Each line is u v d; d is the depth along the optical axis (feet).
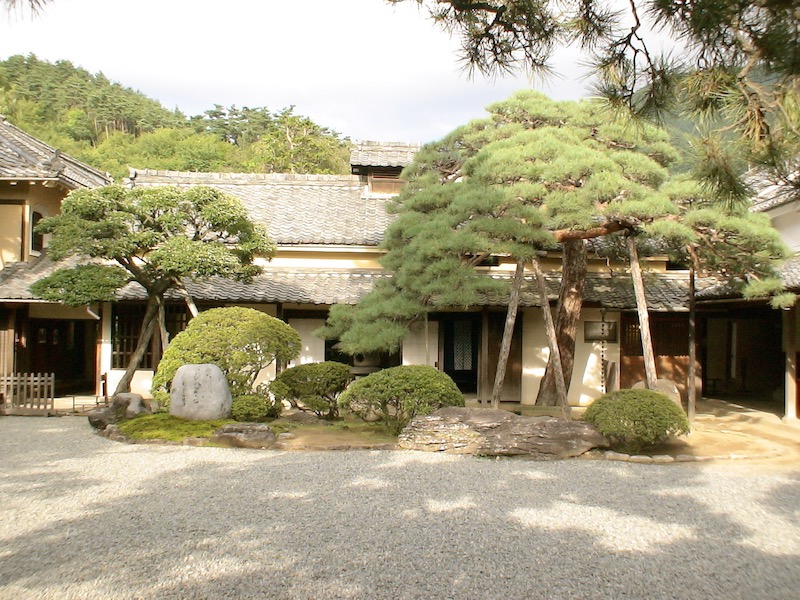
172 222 34.32
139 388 43.83
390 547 16.16
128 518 18.26
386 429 31.58
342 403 31.63
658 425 27.76
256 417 33.42
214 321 34.60
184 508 19.27
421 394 30.50
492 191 30.48
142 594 13.25
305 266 47.91
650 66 12.05
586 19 12.62
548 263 48.44
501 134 35.35
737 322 56.34
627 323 46.68
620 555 15.96
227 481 22.62
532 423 28.09
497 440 27.61
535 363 45.62
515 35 13.64
